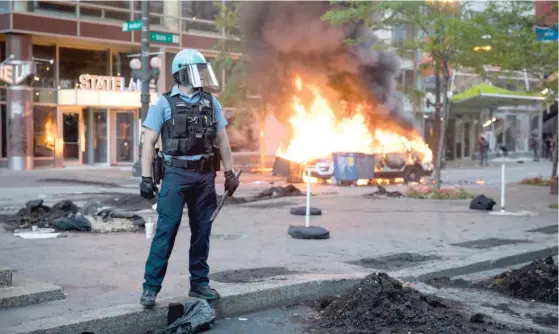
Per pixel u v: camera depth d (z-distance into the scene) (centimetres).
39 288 540
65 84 2798
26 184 1952
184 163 516
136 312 502
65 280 621
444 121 1684
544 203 1528
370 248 870
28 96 2625
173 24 3033
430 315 541
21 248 805
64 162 2803
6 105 2636
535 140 4631
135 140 2991
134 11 2903
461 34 1536
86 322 475
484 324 552
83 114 2861
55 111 2745
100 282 613
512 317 583
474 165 3906
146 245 838
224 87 2930
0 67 2569
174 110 511
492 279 723
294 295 612
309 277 648
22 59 2592
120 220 998
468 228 1080
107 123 2909
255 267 712
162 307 518
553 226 1111
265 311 586
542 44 1560
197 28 3150
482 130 4584
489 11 1614
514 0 1619
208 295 548
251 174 2641
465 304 626
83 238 893
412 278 708
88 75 2775
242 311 572
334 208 1359
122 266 695
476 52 1588
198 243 543
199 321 514
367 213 1273
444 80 1667
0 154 2645
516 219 1205
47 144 2730
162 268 517
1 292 525
